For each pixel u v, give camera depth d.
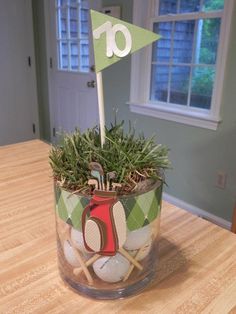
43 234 0.82
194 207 2.59
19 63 3.86
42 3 3.69
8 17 3.63
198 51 2.41
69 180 0.58
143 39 0.57
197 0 2.32
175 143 2.60
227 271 0.70
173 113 2.52
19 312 0.59
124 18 2.72
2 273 0.68
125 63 2.81
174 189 2.71
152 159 0.61
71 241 0.61
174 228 0.86
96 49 0.58
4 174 1.17
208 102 2.42
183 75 2.56
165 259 0.73
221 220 2.41
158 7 2.60
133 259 0.61
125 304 0.61
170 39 2.58
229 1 2.00
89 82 3.41
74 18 3.36
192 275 0.68
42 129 4.30
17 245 0.78
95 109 3.44
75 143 0.63
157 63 2.72
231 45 2.05
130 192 0.56
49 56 3.86
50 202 0.98
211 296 0.63
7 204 0.96
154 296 0.63
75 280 0.63
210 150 2.36
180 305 0.61
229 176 2.28
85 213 0.56
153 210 0.61
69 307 0.60
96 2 2.97
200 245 0.79
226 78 2.13
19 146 1.48
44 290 0.64
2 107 3.87
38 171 1.20
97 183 0.55
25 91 4.02
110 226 0.55
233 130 2.17
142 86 2.82
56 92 3.95
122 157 0.57
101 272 0.60
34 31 3.90
